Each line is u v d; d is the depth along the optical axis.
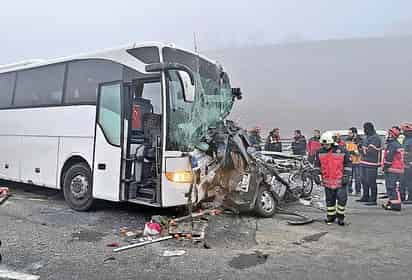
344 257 6.09
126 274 5.32
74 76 9.37
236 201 8.43
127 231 7.27
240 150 8.53
